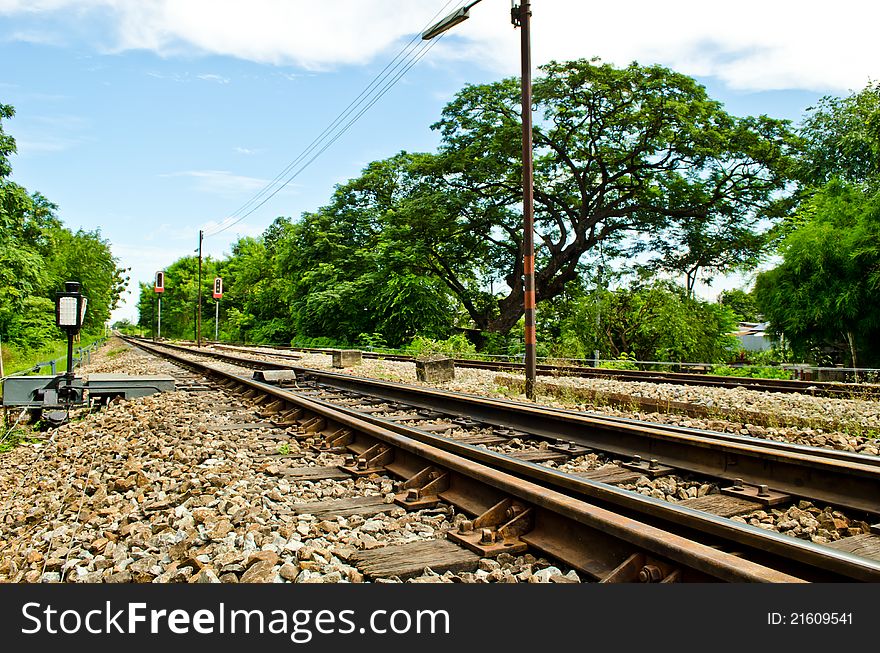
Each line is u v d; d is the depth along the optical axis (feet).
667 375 48.34
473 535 12.00
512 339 116.47
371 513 14.07
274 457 20.10
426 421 28.12
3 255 84.64
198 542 11.80
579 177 124.36
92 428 27.45
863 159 81.97
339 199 171.42
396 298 127.24
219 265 340.39
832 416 27.94
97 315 223.10
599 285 76.79
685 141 113.09
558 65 110.83
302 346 158.30
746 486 15.67
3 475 21.24
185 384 43.47
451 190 124.16
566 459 20.27
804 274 62.44
